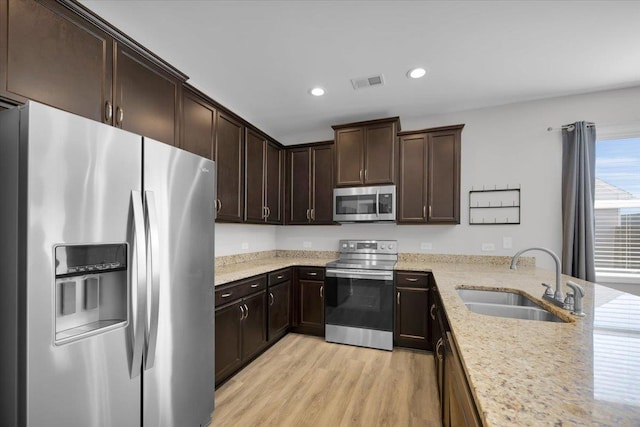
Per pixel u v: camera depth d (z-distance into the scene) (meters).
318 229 3.82
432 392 2.09
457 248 3.18
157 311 1.32
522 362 0.81
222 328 2.15
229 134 2.57
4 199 0.99
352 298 2.99
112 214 1.18
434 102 2.95
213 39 1.95
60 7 1.29
